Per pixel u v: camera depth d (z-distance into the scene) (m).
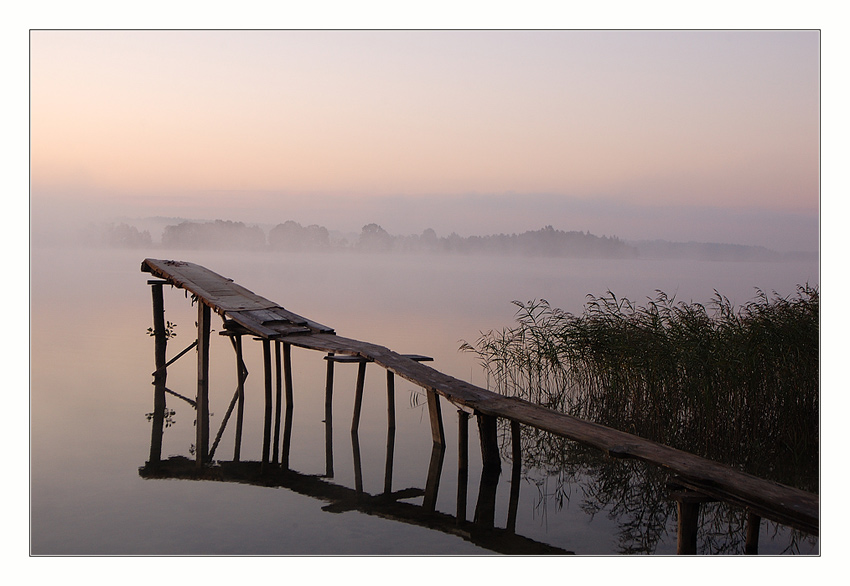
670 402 9.48
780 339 9.02
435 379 8.95
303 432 10.00
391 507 7.12
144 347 16.52
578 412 10.85
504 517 6.89
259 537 6.29
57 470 8.14
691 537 5.49
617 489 7.75
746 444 8.88
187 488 7.62
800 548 6.09
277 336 10.70
